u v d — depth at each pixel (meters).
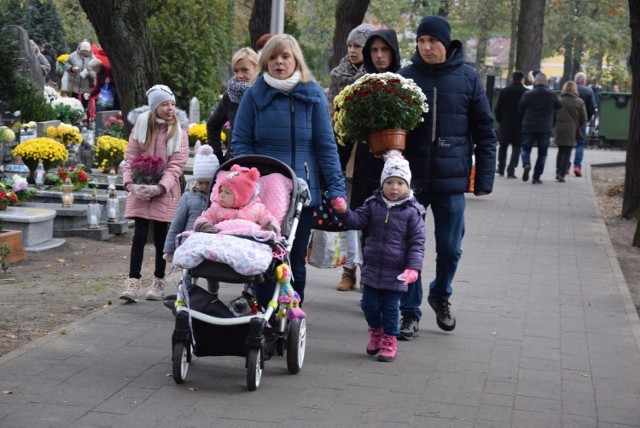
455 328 9.24
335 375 7.57
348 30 18.55
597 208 19.33
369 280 7.95
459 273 12.06
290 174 7.62
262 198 7.54
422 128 8.62
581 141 25.61
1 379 7.15
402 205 7.96
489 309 10.10
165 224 9.85
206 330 7.08
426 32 8.59
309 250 10.42
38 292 10.34
